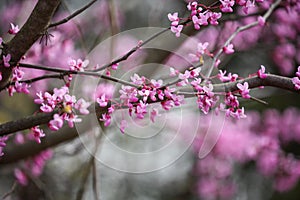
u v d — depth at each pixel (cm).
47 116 288
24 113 651
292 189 823
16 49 295
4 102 635
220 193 823
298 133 754
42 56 512
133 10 713
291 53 648
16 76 302
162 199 876
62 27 543
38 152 489
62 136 483
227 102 298
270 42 641
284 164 730
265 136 734
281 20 620
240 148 720
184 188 870
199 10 295
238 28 420
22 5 610
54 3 288
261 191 840
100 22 607
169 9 650
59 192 660
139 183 823
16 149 479
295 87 306
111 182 773
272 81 308
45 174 658
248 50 625
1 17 616
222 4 294
